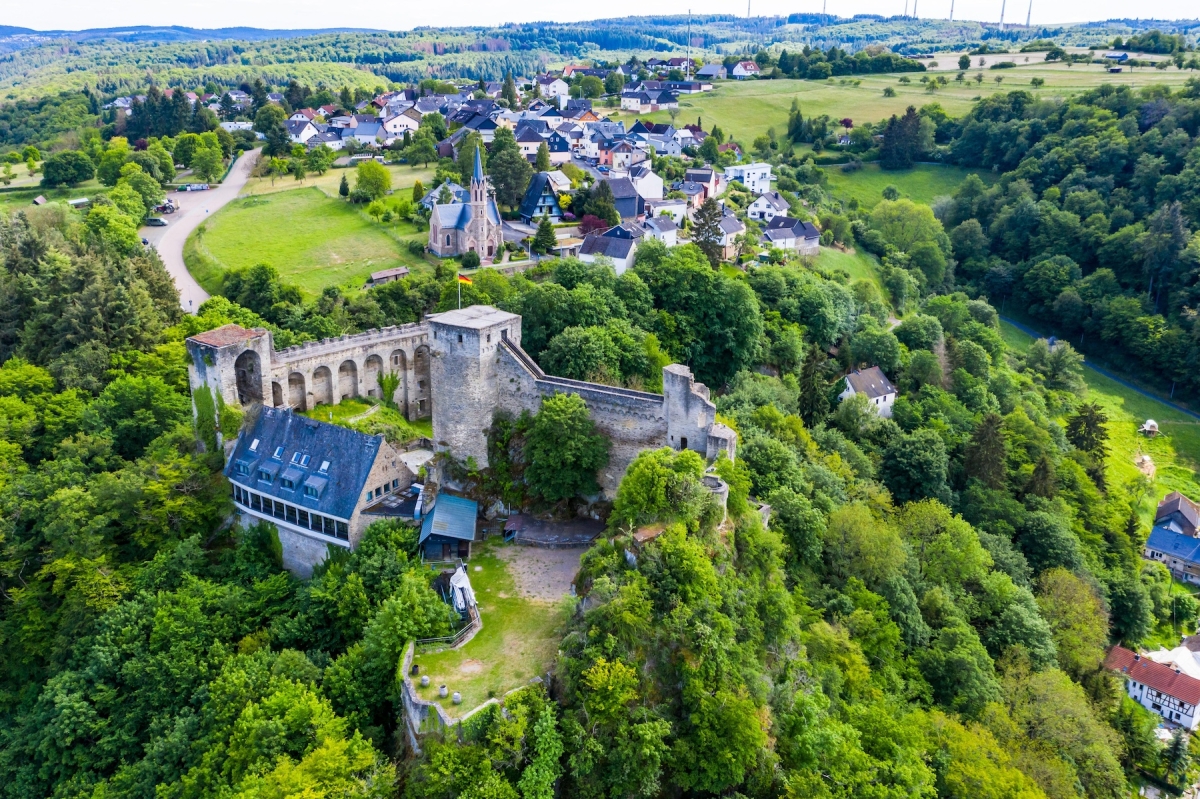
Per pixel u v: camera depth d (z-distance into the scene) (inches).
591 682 2039.9
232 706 2281.0
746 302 4864.7
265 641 2591.0
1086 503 4650.6
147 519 3009.4
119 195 6594.5
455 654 2299.5
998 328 7313.0
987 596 3440.0
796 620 2623.0
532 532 2992.1
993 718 2822.3
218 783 2112.5
